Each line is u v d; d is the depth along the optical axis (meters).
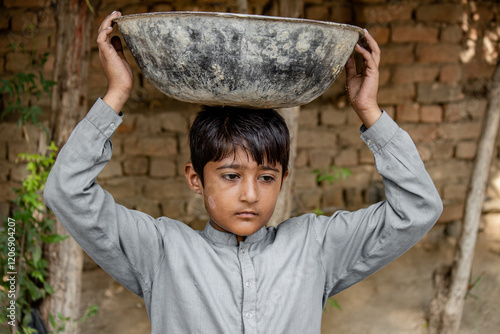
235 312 1.32
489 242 4.71
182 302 1.33
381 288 3.93
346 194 4.62
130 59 4.16
